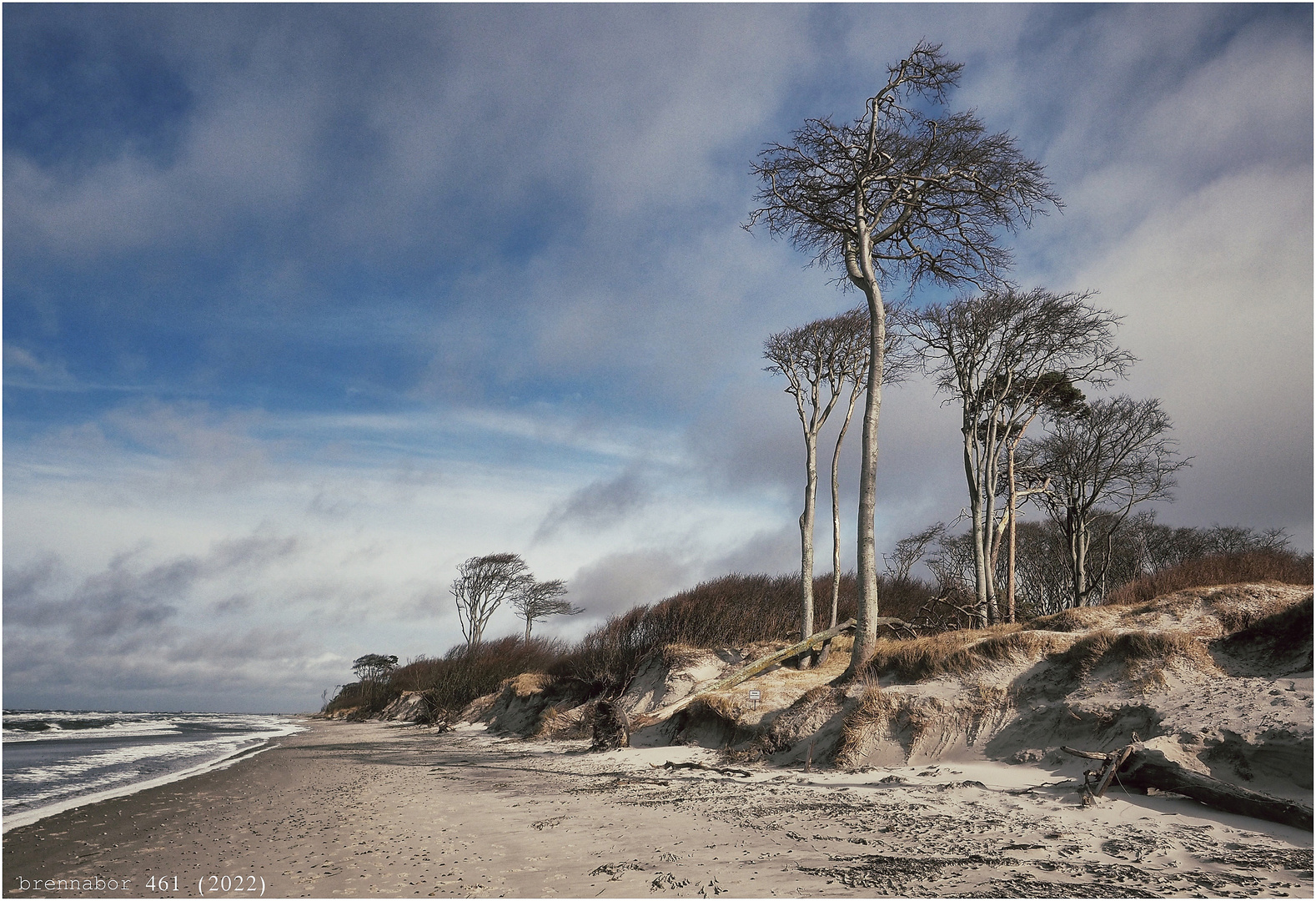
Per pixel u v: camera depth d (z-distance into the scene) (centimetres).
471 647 4438
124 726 4750
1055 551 3619
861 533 1661
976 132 1834
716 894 554
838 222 1959
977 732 1203
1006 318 2275
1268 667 1112
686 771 1365
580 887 596
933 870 591
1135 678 1123
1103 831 703
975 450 2311
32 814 1080
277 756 2112
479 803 1102
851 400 2427
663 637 2464
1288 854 605
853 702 1394
